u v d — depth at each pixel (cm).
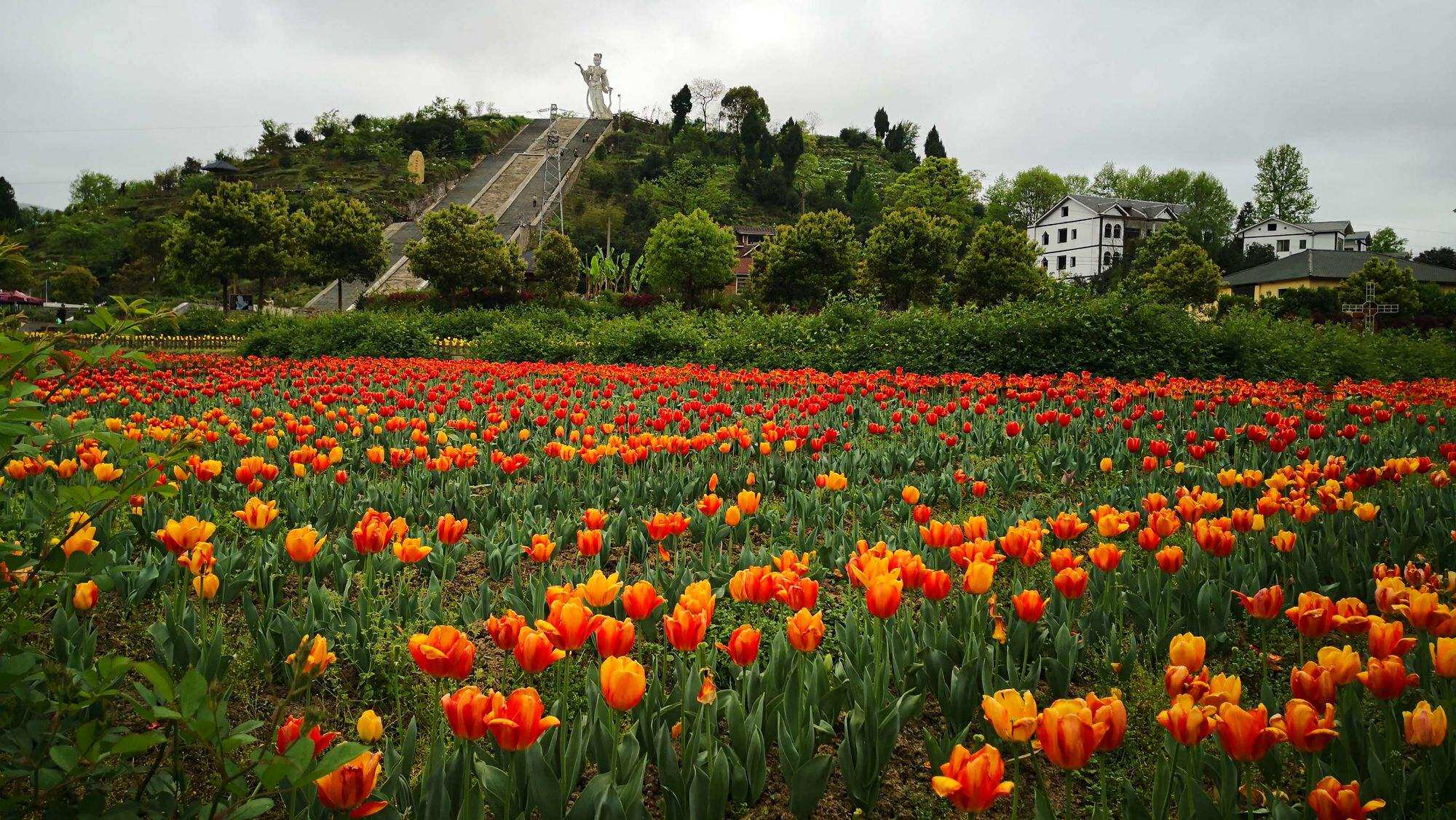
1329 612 307
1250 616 471
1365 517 479
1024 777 333
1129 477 785
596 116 14500
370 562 409
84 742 190
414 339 2386
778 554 524
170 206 9706
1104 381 1218
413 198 9788
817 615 302
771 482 741
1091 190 11738
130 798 283
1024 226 10931
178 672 356
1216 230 10594
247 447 828
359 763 203
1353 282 4847
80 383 1105
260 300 4728
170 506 573
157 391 1135
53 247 7606
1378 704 372
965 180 10869
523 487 691
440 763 254
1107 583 430
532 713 213
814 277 4875
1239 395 1112
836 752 330
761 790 307
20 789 220
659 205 10069
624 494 670
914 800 319
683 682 328
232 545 495
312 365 1599
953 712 338
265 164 11000
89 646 354
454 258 5019
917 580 351
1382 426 973
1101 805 233
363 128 11644
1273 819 248
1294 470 608
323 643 222
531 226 8881
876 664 320
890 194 11369
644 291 6988
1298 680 248
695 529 591
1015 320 1686
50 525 249
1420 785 279
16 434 224
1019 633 388
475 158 11800
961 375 1328
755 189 11019
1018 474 778
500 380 1505
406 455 695
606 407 1201
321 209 5253
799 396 1294
